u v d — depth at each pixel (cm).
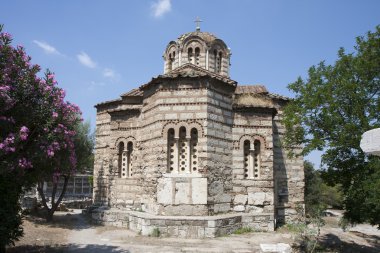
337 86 1709
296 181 2673
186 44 2836
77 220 2612
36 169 1333
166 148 2064
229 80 2211
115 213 2317
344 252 1927
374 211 1569
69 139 1365
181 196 1998
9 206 1236
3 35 1217
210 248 1630
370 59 1664
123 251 1560
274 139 2656
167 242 1742
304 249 1789
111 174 2552
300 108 1814
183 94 2094
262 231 2136
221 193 2095
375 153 564
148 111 2270
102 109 2838
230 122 2222
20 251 1506
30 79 1269
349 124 1588
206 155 2027
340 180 1788
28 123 1260
